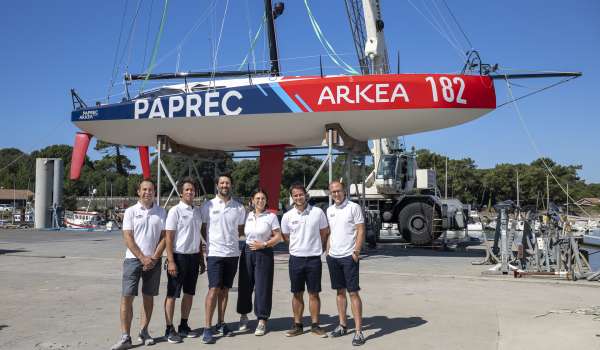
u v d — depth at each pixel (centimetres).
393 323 459
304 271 423
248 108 994
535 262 800
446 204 1287
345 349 378
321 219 430
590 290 637
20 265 919
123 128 1112
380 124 991
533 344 378
